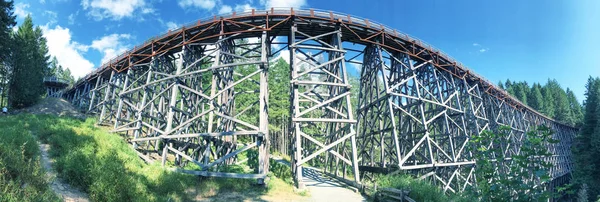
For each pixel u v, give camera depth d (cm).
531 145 652
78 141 1411
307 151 3428
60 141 1345
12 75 3588
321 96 2331
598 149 3881
